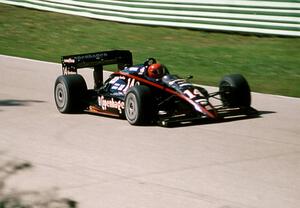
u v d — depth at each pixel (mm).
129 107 26266
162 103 26109
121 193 17641
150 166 20250
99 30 55531
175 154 21625
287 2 44406
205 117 25484
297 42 47375
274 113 28859
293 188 17844
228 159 20938
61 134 25172
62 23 58625
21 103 32125
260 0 45875
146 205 16625
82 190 17984
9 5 66688
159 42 50500
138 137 24172
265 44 47625
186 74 40531
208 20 49188
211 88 35906
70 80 29172
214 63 43438
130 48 49312
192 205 16531
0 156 21875
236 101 27469
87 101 29312
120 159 21156
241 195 17281
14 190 17844
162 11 52125
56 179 19078
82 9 59094
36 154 22109
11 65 44500
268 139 23750
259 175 19125
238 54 45344
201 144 22953
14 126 26859
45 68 43250
